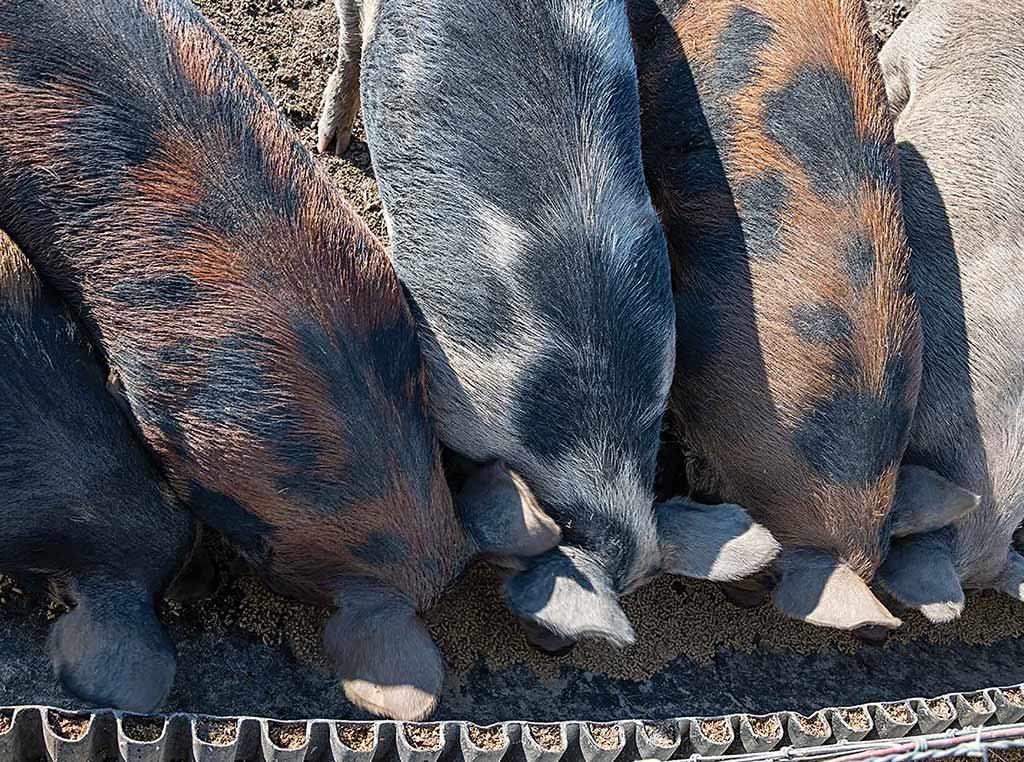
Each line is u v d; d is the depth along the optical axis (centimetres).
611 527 286
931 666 313
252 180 268
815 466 295
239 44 322
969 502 297
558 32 281
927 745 267
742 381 298
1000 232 310
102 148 267
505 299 282
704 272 300
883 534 297
